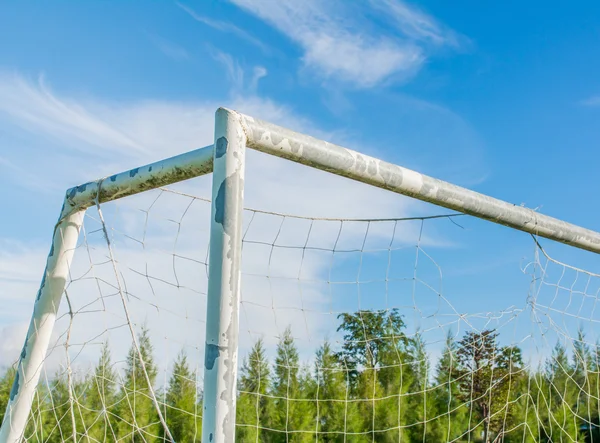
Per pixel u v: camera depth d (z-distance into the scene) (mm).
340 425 10586
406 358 9938
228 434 1977
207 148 2602
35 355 3041
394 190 2867
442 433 10508
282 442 10242
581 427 9734
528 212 3389
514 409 9383
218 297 2070
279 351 10094
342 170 2633
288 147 2430
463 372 6941
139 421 9484
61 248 3141
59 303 3146
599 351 5988
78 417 8625
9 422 2969
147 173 2820
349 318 5410
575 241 3648
